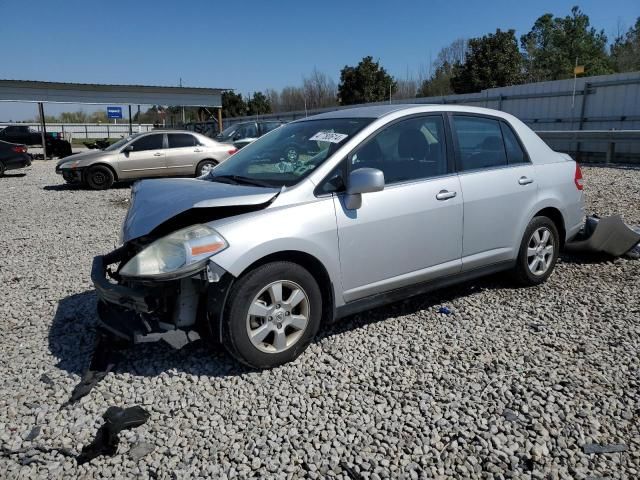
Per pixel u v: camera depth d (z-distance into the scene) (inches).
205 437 111.7
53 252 270.7
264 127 724.0
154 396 126.6
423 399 123.4
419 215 156.6
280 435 111.8
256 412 120.0
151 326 130.8
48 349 153.3
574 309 175.6
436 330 160.9
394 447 107.2
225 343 130.2
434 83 1653.5
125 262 148.9
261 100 2292.1
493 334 157.5
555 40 1603.1
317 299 141.0
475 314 172.6
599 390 125.9
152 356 145.8
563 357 142.6
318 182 142.4
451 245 166.2
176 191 147.9
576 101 679.1
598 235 223.6
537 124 734.5
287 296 137.8
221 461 104.2
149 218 132.3
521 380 130.6
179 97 1131.3
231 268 125.3
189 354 146.5
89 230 326.0
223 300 127.8
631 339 152.6
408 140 161.5
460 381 131.2
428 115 167.6
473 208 169.6
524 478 98.0
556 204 195.3
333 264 141.7
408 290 160.4
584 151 652.7
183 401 124.4
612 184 419.2
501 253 181.6
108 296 135.9
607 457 103.0
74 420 118.3
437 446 107.1
